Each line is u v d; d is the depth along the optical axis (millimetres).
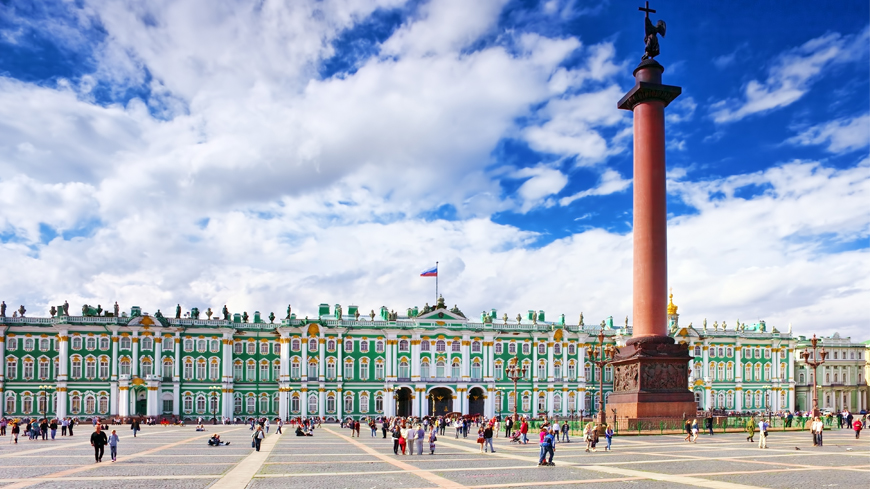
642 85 77688
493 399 139125
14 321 127062
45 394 127000
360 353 137250
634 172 79438
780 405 154875
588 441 55438
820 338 170625
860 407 168375
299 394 134000
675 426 73312
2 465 46500
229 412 131875
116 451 54281
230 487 35219
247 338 136000
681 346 77188
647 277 77188
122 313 134125
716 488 33500
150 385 127812
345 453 56688
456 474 40219
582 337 145250
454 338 139250
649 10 82312
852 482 35406
